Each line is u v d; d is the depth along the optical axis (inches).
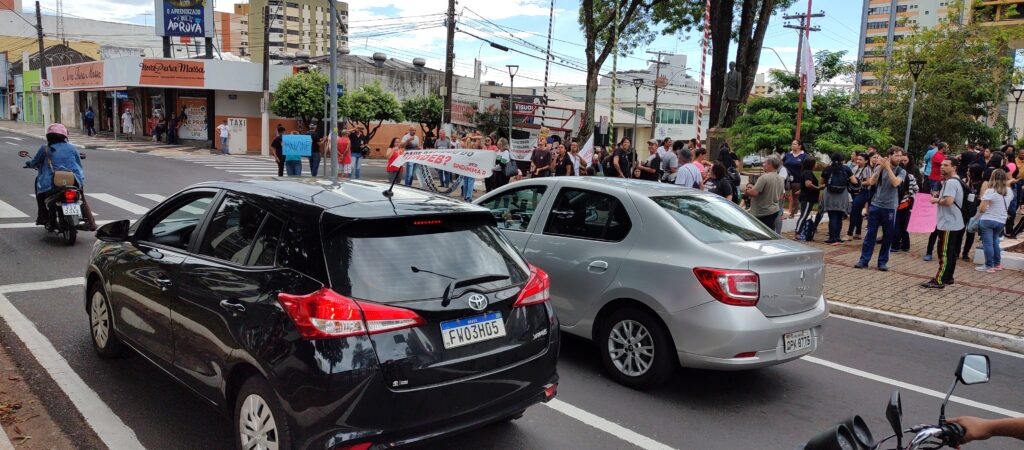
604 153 733.3
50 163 374.6
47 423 161.8
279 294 127.6
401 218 137.3
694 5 1059.9
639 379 200.5
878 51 1382.9
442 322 131.3
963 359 88.7
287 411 122.9
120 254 186.9
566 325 218.8
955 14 1226.6
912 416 196.2
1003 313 306.3
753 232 211.0
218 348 139.4
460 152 390.3
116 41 2800.2
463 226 149.9
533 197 243.0
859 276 384.8
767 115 692.1
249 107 1380.4
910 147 1037.8
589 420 179.9
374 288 126.9
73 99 1844.2
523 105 1421.0
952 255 351.6
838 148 650.2
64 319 242.8
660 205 207.3
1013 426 83.0
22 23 2603.3
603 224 215.8
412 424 126.1
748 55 845.8
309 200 141.4
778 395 205.9
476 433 168.9
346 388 119.3
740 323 179.9
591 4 1037.2
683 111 2805.1
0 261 326.6
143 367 199.9
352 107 1311.5
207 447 152.2
